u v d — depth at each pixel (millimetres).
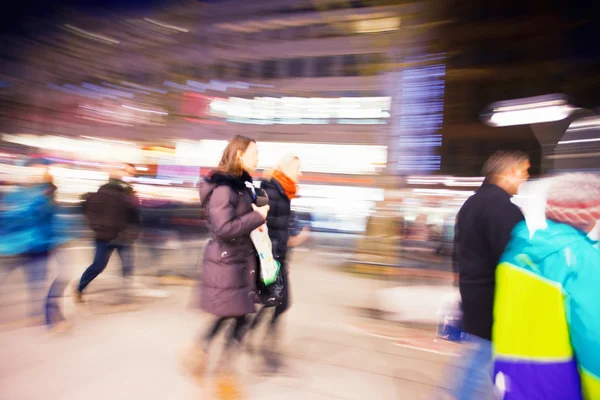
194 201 10156
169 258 9633
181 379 3631
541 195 1873
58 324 4770
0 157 6773
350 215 15148
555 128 7574
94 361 3979
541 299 1694
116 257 9438
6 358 4008
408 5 7293
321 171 16109
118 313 5500
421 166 9102
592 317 1580
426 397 3516
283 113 16094
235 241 3344
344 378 3842
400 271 7703
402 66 7945
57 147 19328
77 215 10844
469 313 2756
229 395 3361
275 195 3797
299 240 4176
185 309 5738
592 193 1729
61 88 17156
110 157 17797
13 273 7523
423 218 9359
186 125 14961
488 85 8273
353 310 5969
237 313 3332
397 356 4387
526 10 7363
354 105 15344
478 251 2750
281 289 3730
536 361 1687
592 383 1584
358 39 7805
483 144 9195
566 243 1686
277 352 4391
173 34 11945
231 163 3447
